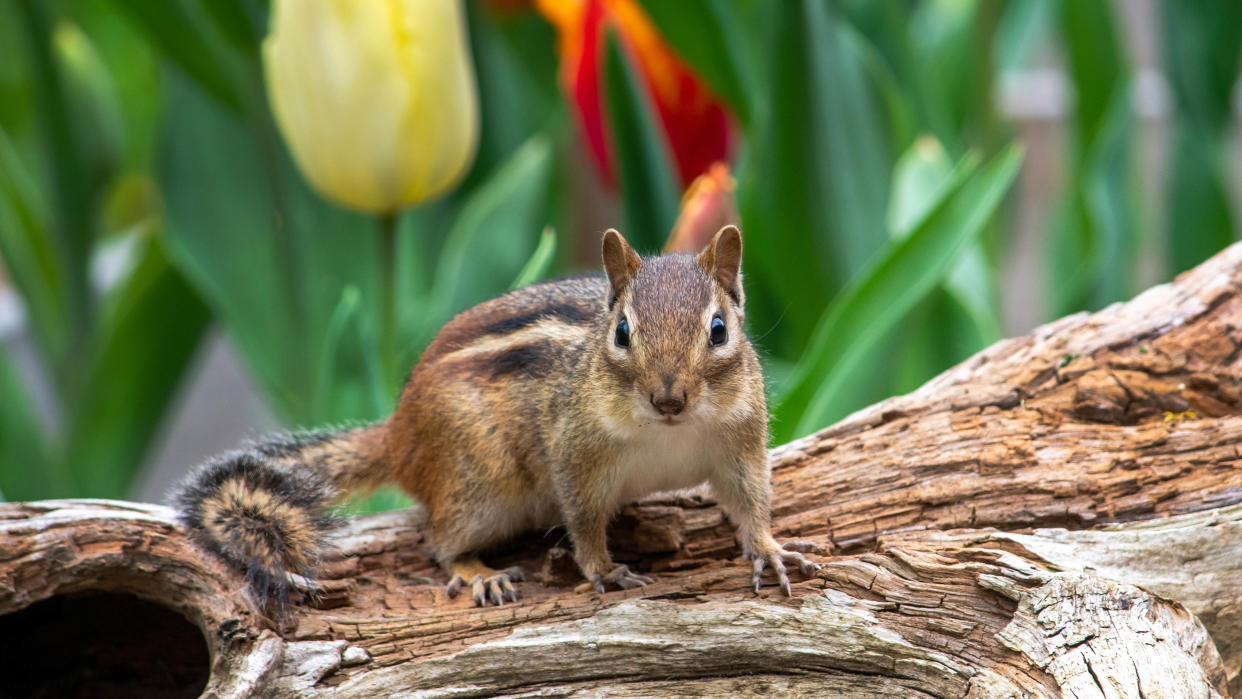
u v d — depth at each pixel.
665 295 2.57
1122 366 2.62
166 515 2.58
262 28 2.71
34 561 2.56
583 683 2.56
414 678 2.56
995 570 2.55
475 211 2.76
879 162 2.71
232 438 3.71
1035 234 3.78
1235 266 2.63
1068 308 2.77
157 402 2.77
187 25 2.71
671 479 2.59
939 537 2.57
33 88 2.74
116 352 2.76
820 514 2.60
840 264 2.70
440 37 2.63
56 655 2.60
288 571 2.58
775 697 2.55
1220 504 2.58
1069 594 2.54
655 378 2.56
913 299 2.62
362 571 2.60
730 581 2.58
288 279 2.75
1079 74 2.82
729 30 2.70
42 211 2.79
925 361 2.69
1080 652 2.54
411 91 2.63
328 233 2.76
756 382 2.59
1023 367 2.62
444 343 2.62
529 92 2.83
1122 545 2.57
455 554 2.61
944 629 2.55
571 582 2.60
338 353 2.64
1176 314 2.62
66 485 2.73
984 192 2.63
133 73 2.97
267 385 2.75
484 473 2.60
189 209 2.75
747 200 2.69
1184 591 2.56
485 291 2.74
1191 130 2.81
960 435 2.60
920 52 2.84
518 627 2.57
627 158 2.71
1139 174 2.82
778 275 2.71
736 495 2.59
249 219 2.75
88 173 2.76
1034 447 2.60
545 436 2.60
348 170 2.64
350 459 2.63
